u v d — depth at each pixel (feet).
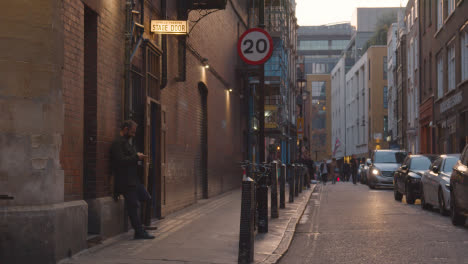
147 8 39.17
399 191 61.87
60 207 23.26
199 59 58.23
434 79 109.60
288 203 57.31
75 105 26.40
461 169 36.55
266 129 113.29
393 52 196.54
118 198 31.37
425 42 119.96
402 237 31.71
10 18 22.66
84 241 25.98
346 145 308.40
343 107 311.68
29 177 22.59
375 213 46.14
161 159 40.93
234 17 81.87
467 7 83.82
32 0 22.91
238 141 86.07
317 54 447.01
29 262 22.30
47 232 22.49
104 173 29.86
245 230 23.79
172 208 46.03
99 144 29.25
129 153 30.01
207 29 62.49
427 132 121.90
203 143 62.34
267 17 117.39
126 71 33.45
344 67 312.91
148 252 25.93
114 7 31.96
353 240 31.04
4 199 22.38
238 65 85.35
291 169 58.70
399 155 95.30
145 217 35.01
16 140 22.54
